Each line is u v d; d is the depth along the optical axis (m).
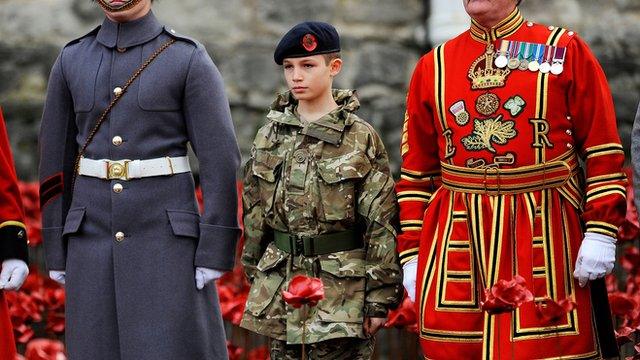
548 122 19.03
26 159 33.50
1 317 19.81
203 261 20.16
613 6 35.75
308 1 34.53
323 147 20.30
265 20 34.41
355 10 34.84
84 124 20.47
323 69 20.48
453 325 19.19
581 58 19.12
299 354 20.48
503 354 18.88
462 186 19.33
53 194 20.73
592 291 19.17
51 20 33.59
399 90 35.03
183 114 20.41
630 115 35.44
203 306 20.47
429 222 19.62
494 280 19.00
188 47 20.45
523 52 19.20
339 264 20.16
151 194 20.19
